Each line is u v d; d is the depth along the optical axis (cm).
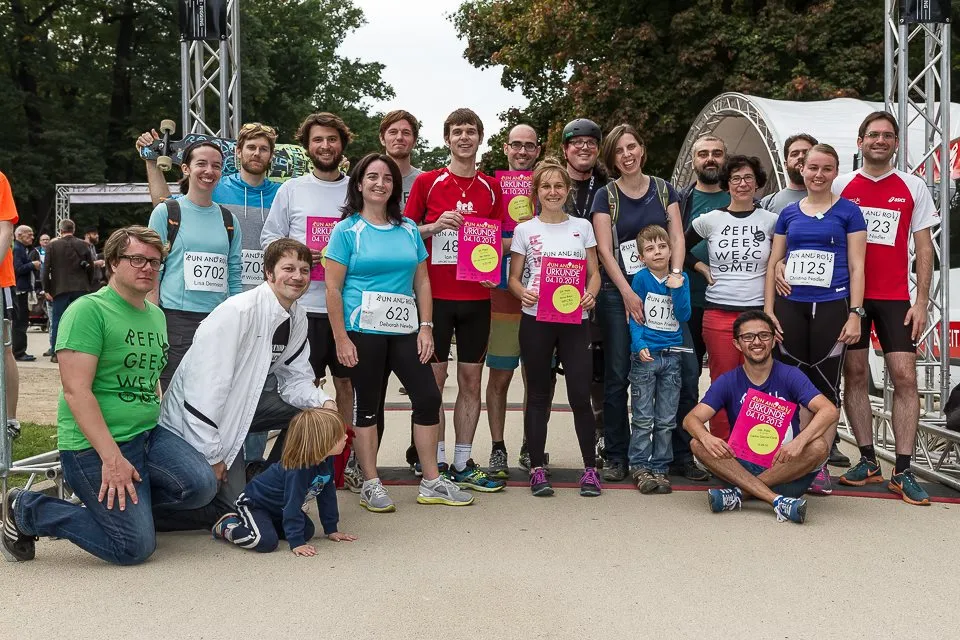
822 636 297
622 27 1853
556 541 408
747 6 1834
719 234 537
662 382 521
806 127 1189
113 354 372
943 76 637
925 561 380
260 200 546
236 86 818
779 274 513
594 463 508
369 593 336
